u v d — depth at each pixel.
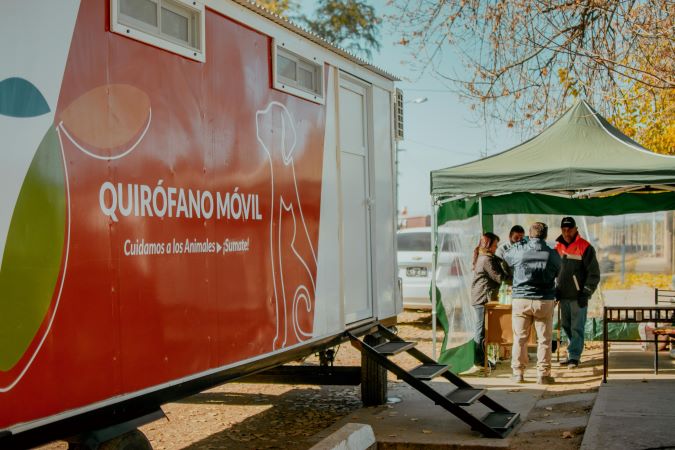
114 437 3.69
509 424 6.45
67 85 3.46
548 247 8.37
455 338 9.19
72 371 3.43
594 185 7.97
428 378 6.49
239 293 4.89
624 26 9.45
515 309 8.50
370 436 4.12
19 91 3.19
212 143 4.66
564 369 9.28
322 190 6.27
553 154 8.62
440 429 6.56
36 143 3.27
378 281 7.42
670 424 5.95
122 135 3.82
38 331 3.25
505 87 10.29
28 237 3.21
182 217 4.30
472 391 6.86
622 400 6.89
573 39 9.70
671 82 8.67
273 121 5.48
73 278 3.45
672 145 11.87
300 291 5.79
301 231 5.85
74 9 3.52
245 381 7.61
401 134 8.23
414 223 36.25
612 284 13.51
